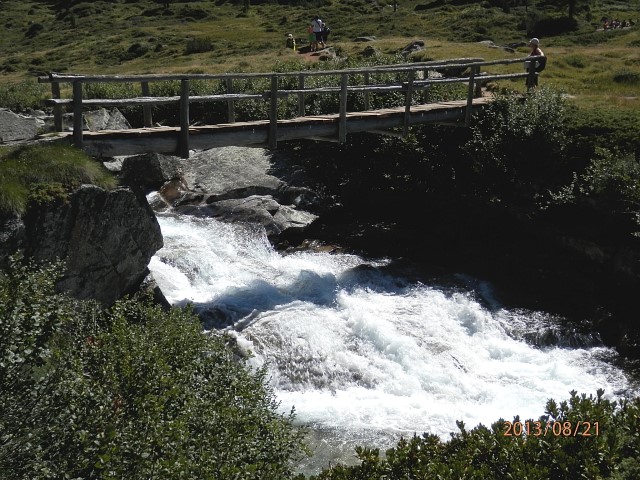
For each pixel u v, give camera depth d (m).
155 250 16.16
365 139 27.14
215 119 31.11
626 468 7.57
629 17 67.69
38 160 14.42
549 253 21.62
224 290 18.75
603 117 24.59
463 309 18.59
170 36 71.25
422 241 23.12
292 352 16.38
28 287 8.48
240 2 94.88
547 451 7.73
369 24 71.19
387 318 17.98
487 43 48.84
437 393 15.71
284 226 23.08
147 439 8.05
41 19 95.69
